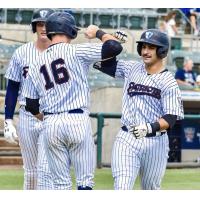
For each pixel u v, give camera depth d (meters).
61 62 14.01
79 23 41.66
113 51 13.84
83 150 14.25
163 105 14.23
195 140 34.44
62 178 14.47
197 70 39.38
